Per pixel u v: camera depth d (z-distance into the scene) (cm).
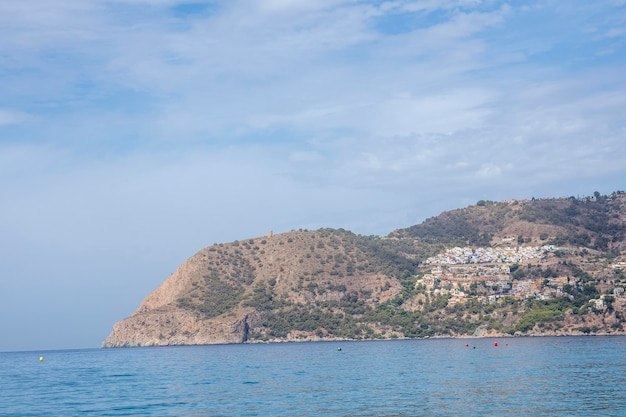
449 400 9950
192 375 15888
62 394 12794
